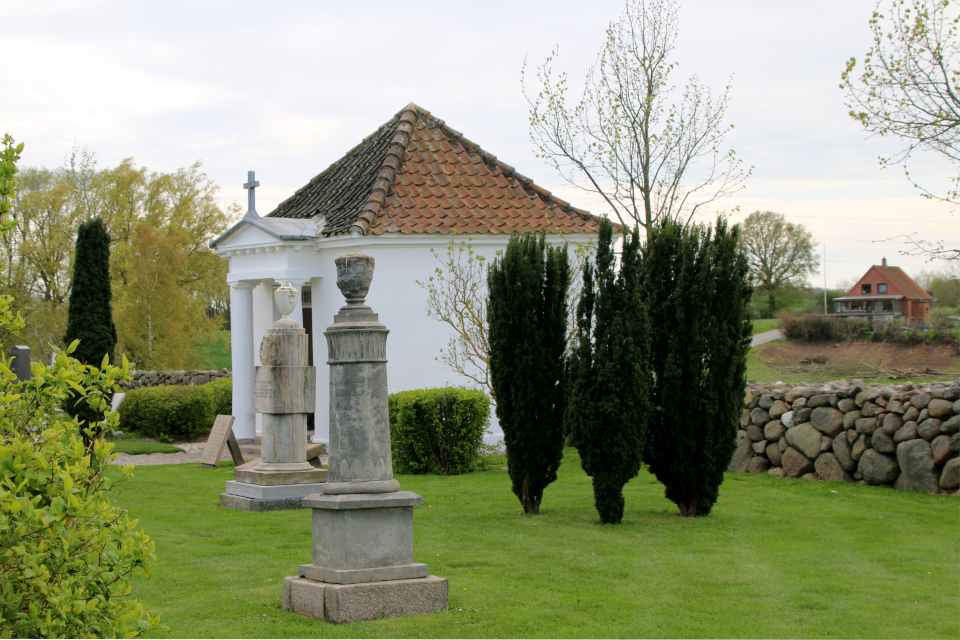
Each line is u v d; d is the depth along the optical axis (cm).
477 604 645
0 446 357
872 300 6912
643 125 1936
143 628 392
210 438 1605
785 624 607
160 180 4397
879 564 793
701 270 1012
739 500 1152
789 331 4666
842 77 1587
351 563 616
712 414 1020
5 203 471
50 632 346
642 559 804
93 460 400
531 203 1922
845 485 1243
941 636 583
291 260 1784
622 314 981
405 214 1767
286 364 1144
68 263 3800
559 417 1053
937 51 1505
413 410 1472
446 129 2086
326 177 2194
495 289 1051
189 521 1002
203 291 4566
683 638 574
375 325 640
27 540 351
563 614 622
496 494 1223
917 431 1181
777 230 5472
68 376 408
